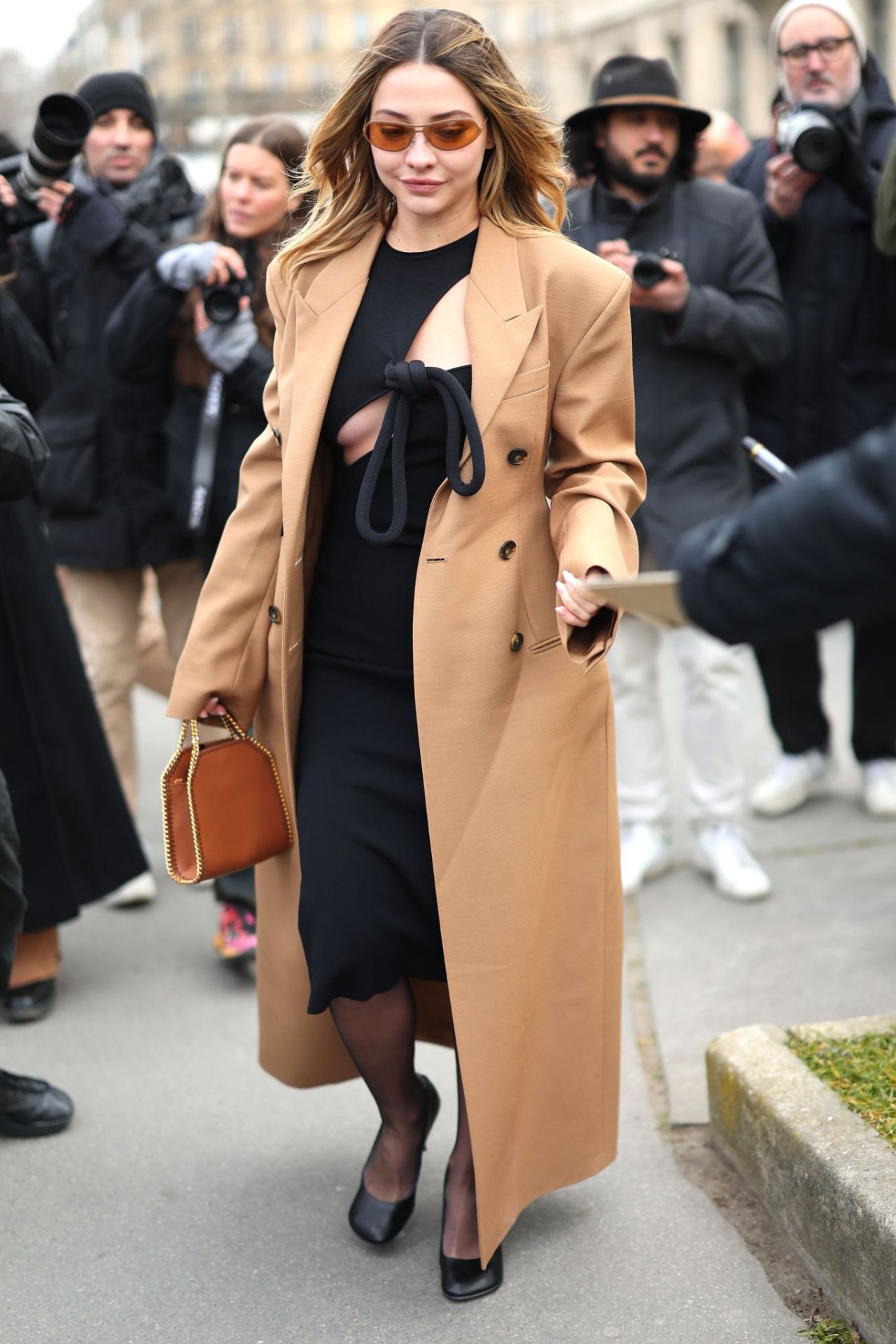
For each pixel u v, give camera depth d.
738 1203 4.67
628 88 6.74
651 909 7.00
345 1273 4.43
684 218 6.96
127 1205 4.83
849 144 7.15
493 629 4.01
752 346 6.80
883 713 7.95
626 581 2.76
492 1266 4.30
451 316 4.04
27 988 6.24
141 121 7.83
